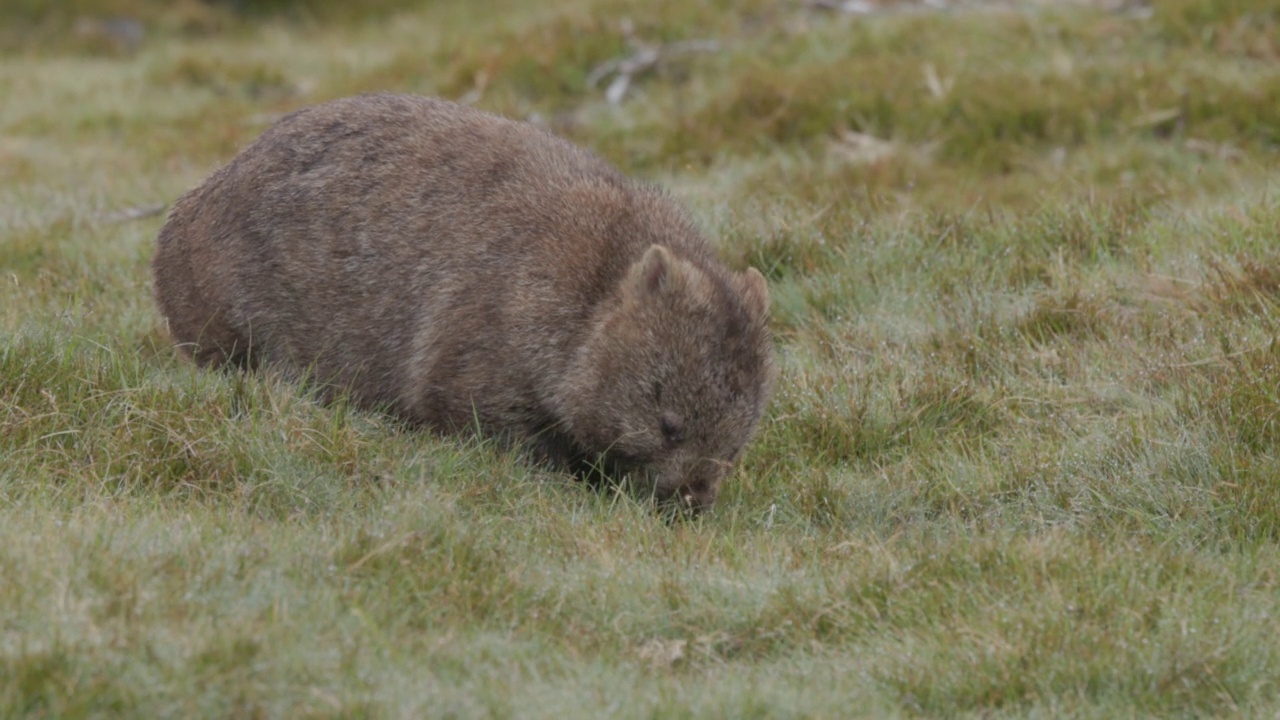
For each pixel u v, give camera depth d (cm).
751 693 1009
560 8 3597
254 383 1443
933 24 2908
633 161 2539
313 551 1157
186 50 4112
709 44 3016
